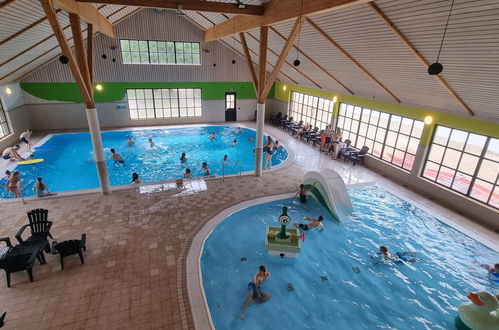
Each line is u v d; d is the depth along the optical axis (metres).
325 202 9.74
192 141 17.97
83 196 10.00
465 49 6.43
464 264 7.50
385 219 9.43
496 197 13.20
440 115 10.24
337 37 9.33
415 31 6.82
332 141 15.12
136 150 16.16
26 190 11.16
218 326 5.64
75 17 8.41
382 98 12.55
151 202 9.70
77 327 5.25
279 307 6.17
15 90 16.31
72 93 18.30
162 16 18.41
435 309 6.25
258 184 11.30
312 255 7.79
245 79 21.81
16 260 5.98
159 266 6.80
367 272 7.24
